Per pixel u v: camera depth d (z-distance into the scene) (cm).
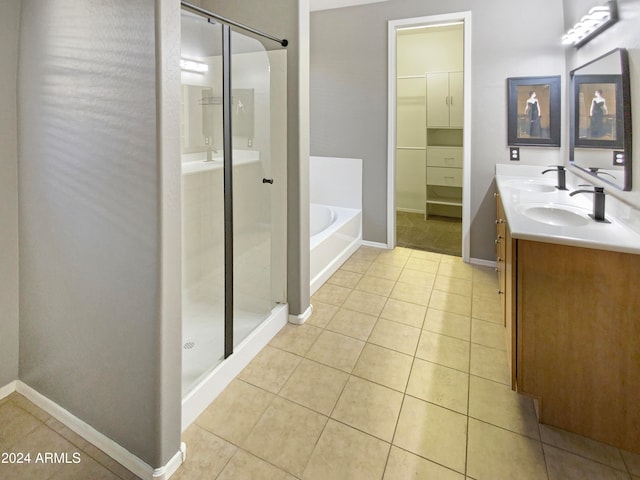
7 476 148
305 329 257
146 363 142
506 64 334
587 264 155
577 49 275
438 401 190
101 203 146
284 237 256
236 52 210
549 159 331
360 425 175
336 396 193
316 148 432
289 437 168
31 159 171
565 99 316
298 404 188
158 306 137
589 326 158
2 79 171
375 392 196
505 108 341
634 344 153
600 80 217
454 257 399
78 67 145
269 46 235
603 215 182
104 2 134
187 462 155
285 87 236
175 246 140
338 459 157
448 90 548
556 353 165
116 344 149
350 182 423
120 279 144
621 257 150
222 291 208
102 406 158
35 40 162
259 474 150
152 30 124
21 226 181
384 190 409
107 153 141
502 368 215
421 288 322
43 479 147
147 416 145
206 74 200
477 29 340
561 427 170
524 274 165
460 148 557
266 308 253
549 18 315
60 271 165
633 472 149
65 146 154
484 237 370
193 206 215
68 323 165
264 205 246
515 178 326
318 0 374
